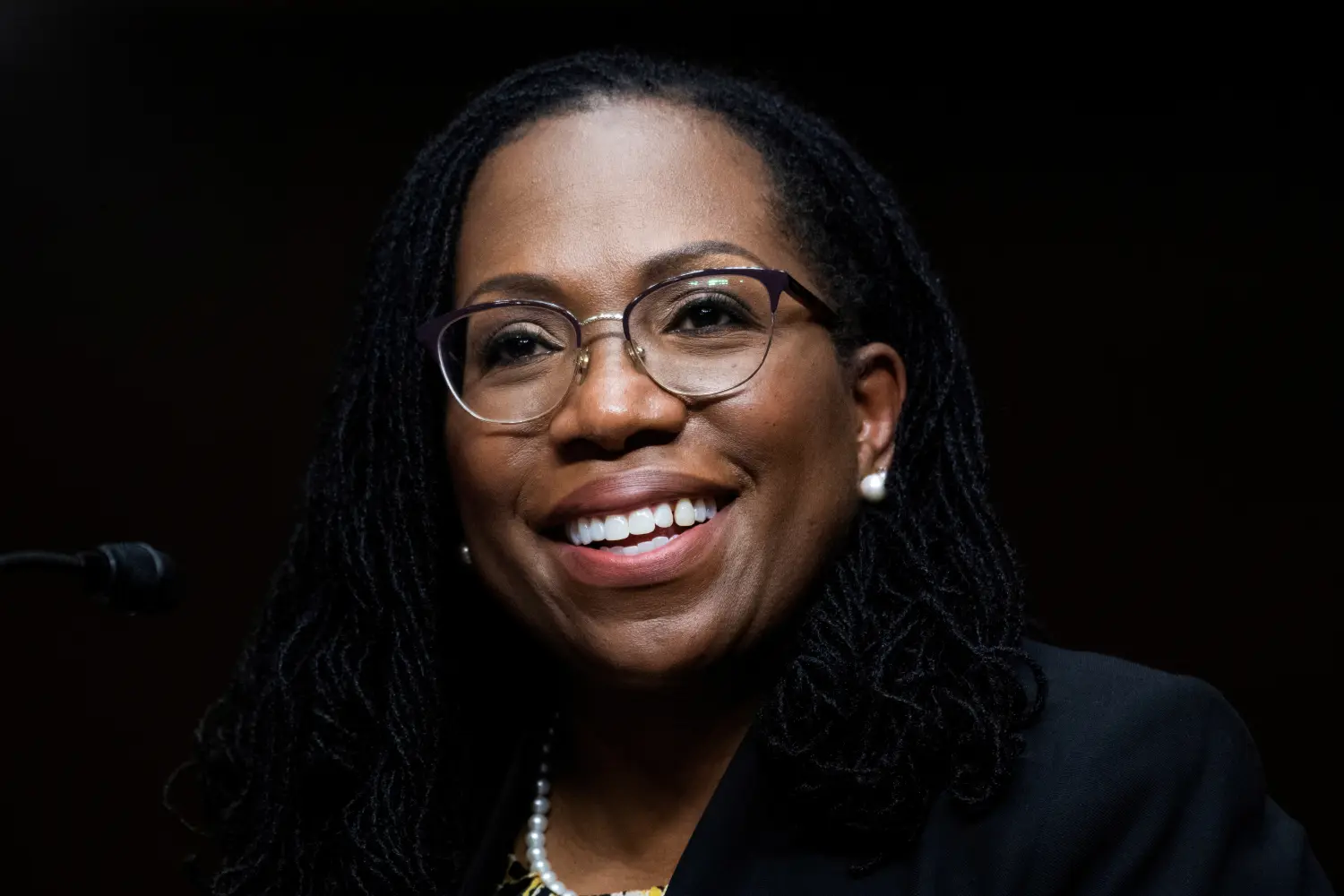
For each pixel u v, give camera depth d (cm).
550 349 421
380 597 463
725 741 440
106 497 941
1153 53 887
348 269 941
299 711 465
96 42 925
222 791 491
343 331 937
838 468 429
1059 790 389
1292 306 873
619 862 448
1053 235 902
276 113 941
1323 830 857
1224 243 883
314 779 463
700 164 433
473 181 457
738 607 411
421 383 457
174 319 944
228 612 948
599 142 435
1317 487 870
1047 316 902
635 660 409
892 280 462
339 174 942
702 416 408
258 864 459
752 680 439
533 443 417
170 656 944
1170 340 889
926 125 907
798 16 909
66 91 923
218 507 952
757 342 414
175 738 937
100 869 923
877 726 409
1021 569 449
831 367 429
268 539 952
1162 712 399
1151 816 387
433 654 461
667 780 444
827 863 409
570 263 416
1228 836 390
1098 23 891
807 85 908
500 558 430
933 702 408
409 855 450
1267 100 876
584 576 411
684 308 413
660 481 404
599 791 456
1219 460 884
